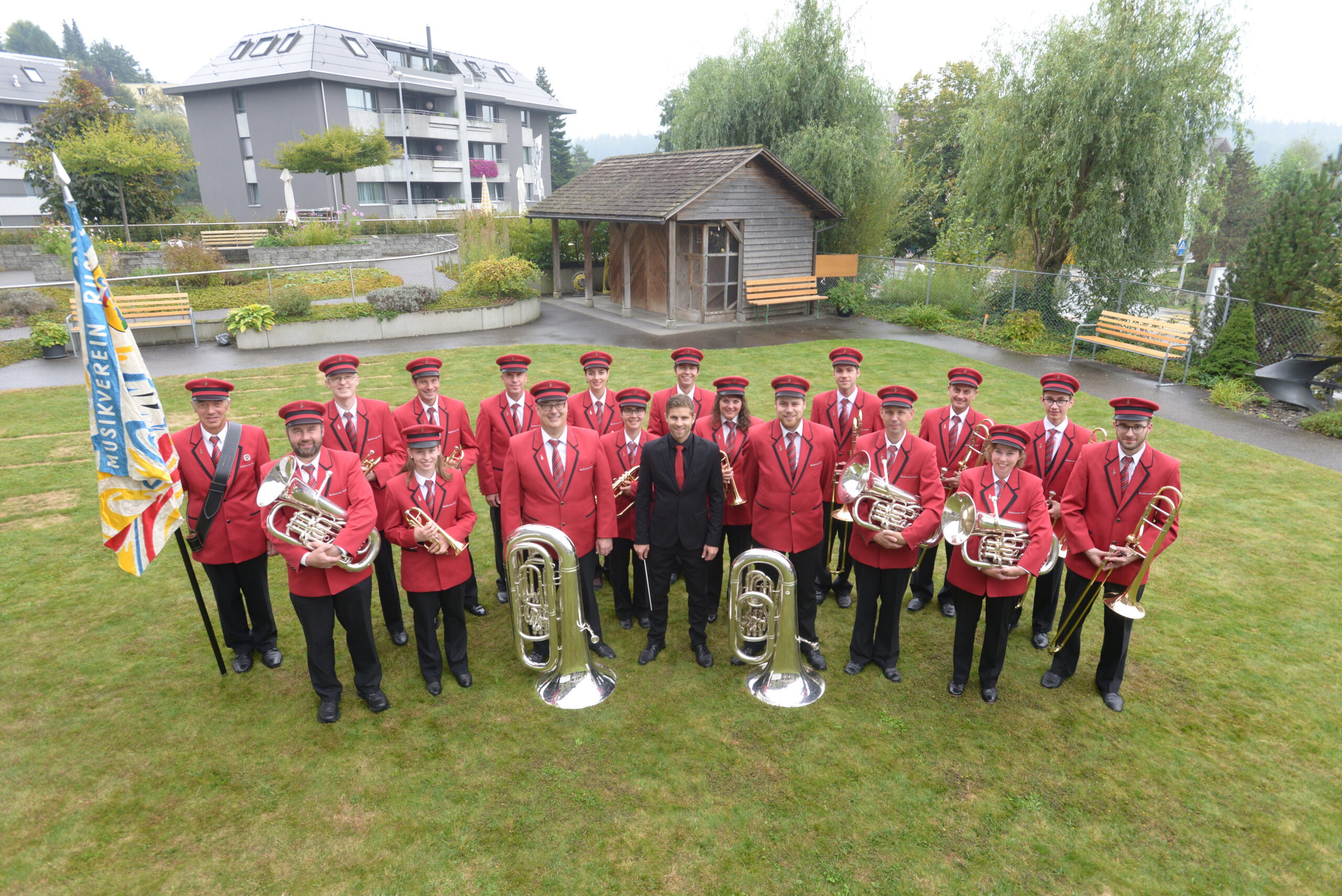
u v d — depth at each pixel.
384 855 3.96
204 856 3.95
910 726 4.96
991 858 3.94
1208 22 16.41
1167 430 11.23
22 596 6.55
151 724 4.96
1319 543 7.59
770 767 4.59
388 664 5.71
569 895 3.73
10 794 4.36
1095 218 17.44
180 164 29.59
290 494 4.70
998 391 13.23
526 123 56.91
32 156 28.41
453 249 27.98
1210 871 3.87
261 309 16.48
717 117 23.72
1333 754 4.70
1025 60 18.06
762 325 19.77
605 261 25.42
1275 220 14.16
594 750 4.74
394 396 12.67
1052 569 5.79
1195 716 5.05
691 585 5.56
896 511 5.21
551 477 5.40
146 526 4.96
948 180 30.22
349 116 43.19
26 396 12.63
